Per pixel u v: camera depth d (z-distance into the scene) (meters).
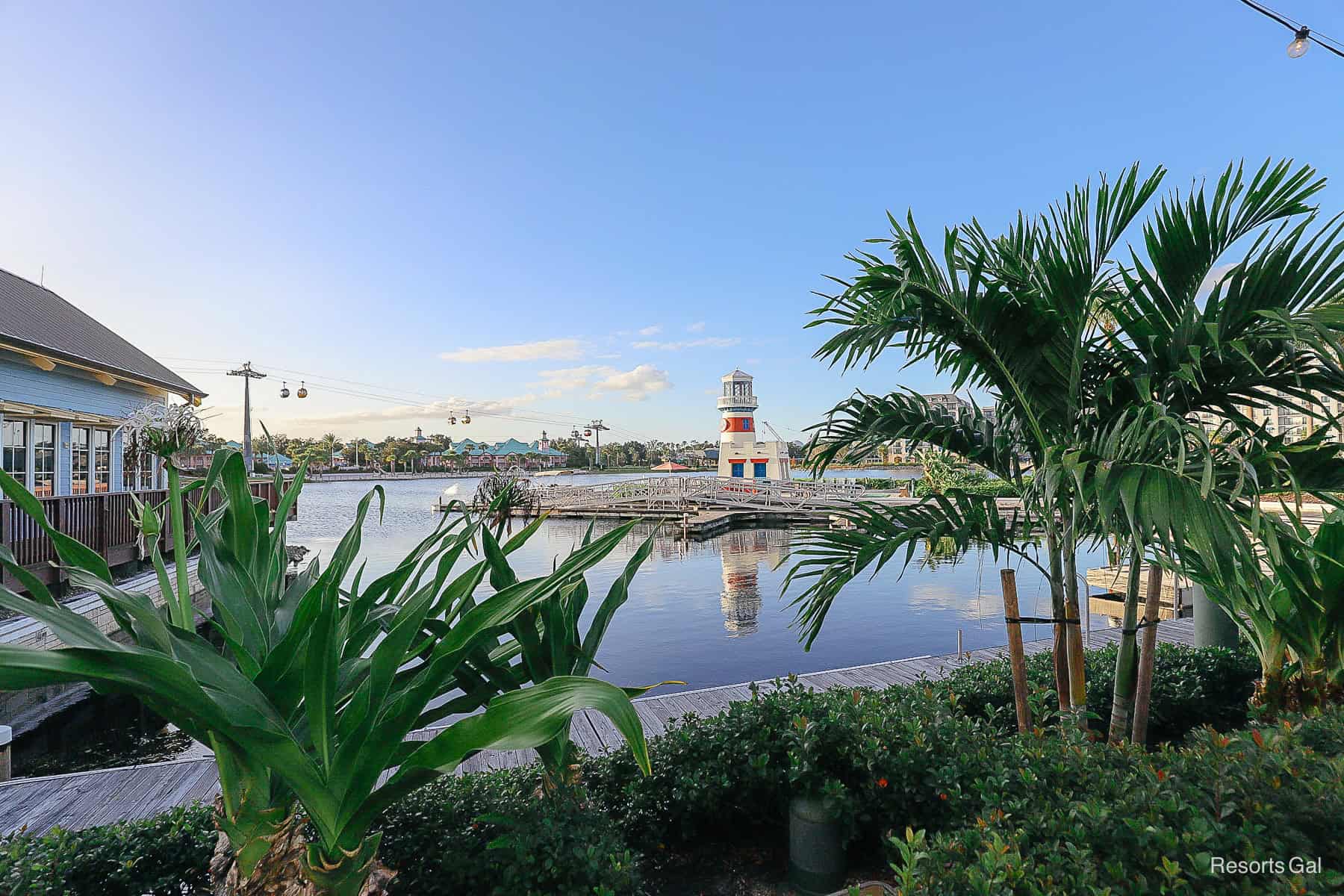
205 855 2.32
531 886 1.90
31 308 10.35
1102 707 3.94
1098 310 3.08
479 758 3.97
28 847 2.22
